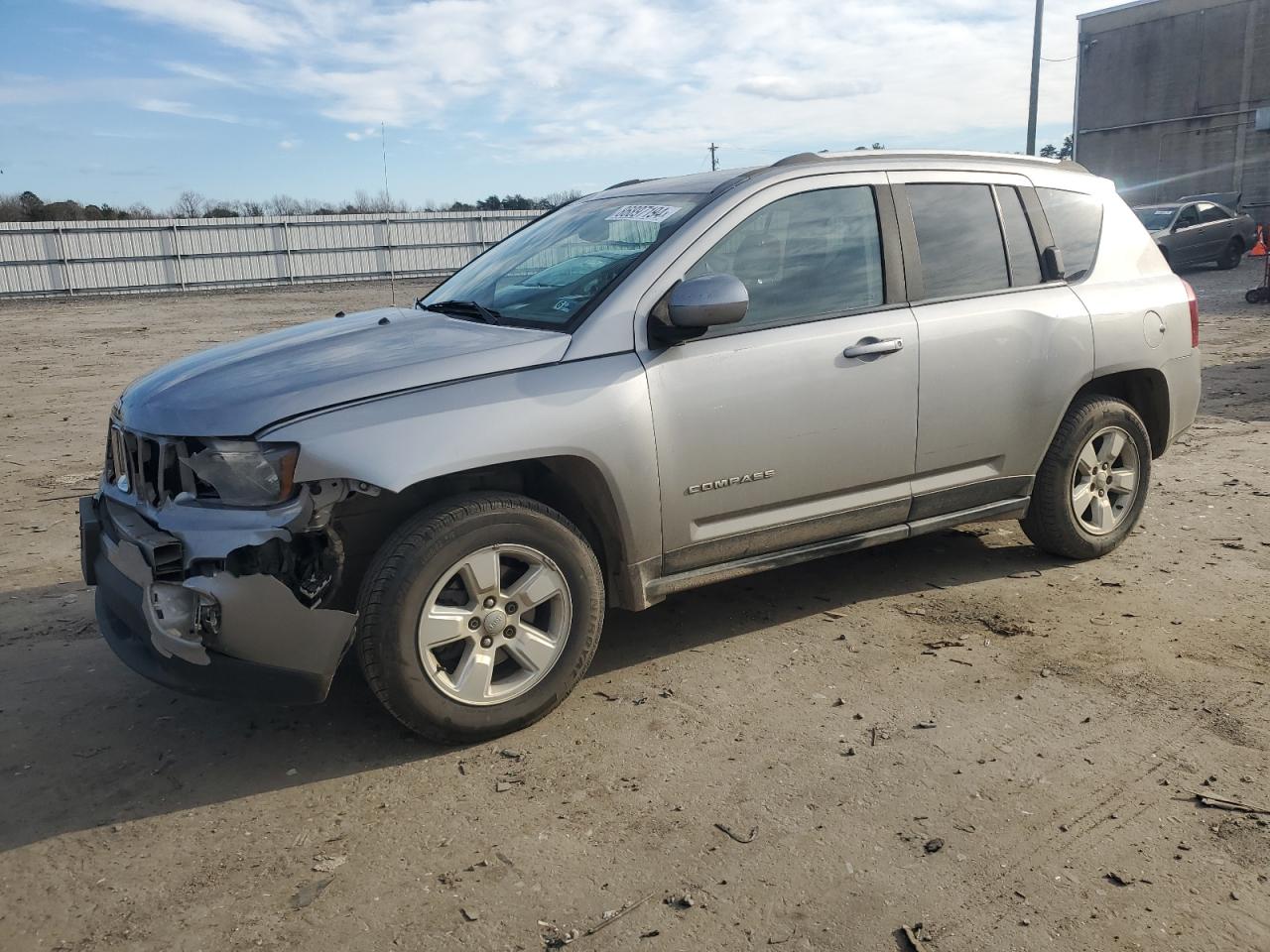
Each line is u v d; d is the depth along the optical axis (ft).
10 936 8.51
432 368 11.04
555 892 8.84
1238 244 82.64
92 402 37.40
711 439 12.39
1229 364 36.91
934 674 12.84
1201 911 8.36
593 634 11.96
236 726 12.06
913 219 14.29
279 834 9.87
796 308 13.17
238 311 82.69
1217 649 13.32
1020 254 15.28
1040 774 10.44
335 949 8.24
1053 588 15.65
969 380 14.37
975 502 15.19
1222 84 121.39
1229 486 21.07
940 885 8.78
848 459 13.51
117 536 11.22
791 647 13.83
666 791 10.37
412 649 10.74
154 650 10.64
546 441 11.15
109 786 10.82
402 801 10.37
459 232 129.18
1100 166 136.67
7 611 15.88
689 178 14.44
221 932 8.48
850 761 10.84
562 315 12.24
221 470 10.41
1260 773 10.37
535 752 11.27
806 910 8.50
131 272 111.65
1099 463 16.40
